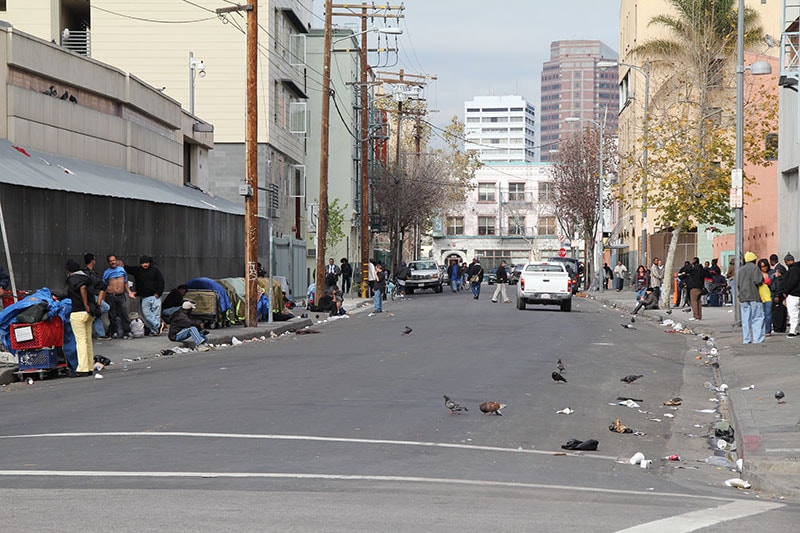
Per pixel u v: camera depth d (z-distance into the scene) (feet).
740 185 160.56
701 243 298.76
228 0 166.71
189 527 38.50
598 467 57.98
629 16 396.98
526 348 127.85
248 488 47.96
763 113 267.80
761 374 100.78
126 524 39.01
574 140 445.37
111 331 138.10
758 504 46.73
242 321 171.42
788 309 140.05
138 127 185.98
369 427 68.85
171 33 276.21
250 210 167.32
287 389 88.28
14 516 40.63
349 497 45.75
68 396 86.99
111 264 137.69
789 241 191.01
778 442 62.49
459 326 168.66
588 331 160.25
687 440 69.36
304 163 336.29
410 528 38.78
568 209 447.83
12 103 141.18
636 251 386.93
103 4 275.59
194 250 182.29
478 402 81.66
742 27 160.97
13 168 124.67
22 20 259.19
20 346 99.30
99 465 54.54
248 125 166.50
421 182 438.40
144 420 71.51
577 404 82.53
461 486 49.65
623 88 429.38
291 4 306.35
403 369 103.86
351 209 397.19
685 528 39.40
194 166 235.81
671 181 220.23
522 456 60.34
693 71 275.80
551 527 39.27
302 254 298.97
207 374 101.40
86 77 164.04
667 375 105.40
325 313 220.84
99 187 144.97
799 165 177.27
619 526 39.63
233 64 276.00
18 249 119.14
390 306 254.47
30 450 59.62
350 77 392.47
